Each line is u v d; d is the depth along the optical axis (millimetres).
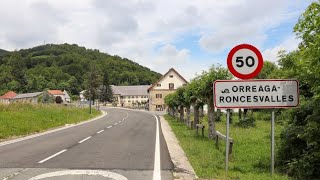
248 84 8922
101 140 18781
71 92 171125
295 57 8164
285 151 10094
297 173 8992
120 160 11922
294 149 9727
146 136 21906
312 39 7234
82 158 12289
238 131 26516
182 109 41750
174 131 26844
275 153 10656
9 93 150500
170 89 104312
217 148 15094
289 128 9844
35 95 128875
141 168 10445
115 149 14969
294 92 8867
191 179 9000
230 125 33969
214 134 19406
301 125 9734
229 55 8938
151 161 11797
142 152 14117
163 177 9188
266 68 46250
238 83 8938
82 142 17672
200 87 19078
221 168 10438
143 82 195500
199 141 18219
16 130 22750
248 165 11078
